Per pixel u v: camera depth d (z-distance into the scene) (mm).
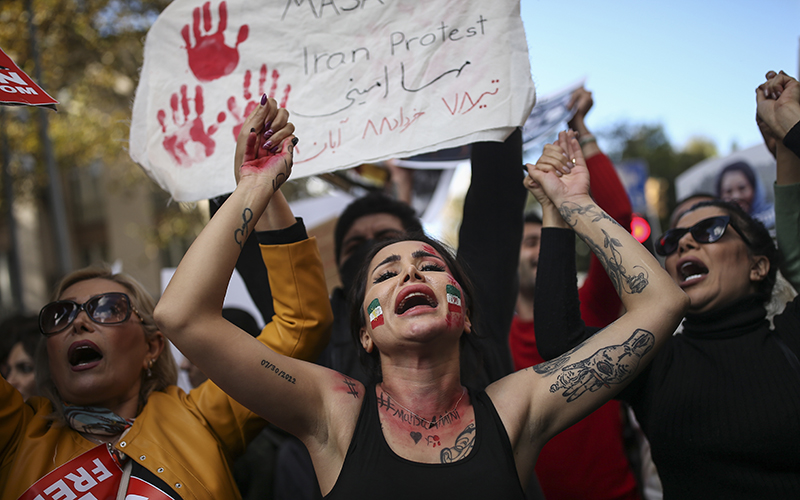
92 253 21516
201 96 2545
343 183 4828
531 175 2197
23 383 3188
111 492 1929
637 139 20734
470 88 2209
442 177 5090
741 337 2148
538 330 2115
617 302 2826
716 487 1959
